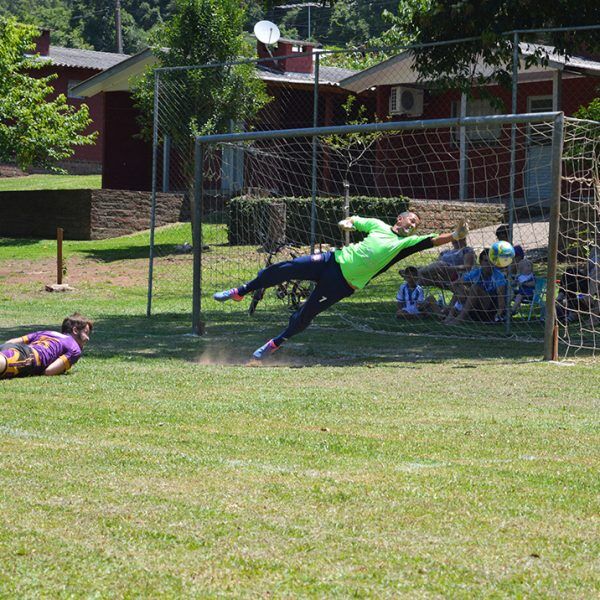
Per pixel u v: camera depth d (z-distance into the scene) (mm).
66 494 9555
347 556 7832
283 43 65000
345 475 10398
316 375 18281
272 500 9398
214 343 23609
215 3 49438
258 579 7340
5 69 60312
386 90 53750
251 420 13547
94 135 63875
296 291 32938
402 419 13734
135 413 14008
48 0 184375
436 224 41531
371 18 122188
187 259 46562
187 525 8602
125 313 31828
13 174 88500
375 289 35844
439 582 7285
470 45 30188
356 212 42531
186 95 48156
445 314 28484
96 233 56375
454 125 21750
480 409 14680
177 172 63531
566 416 14117
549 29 25875
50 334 18266
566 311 24016
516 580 7336
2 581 7305
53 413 13977
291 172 50844
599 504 9383
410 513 9000
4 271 46219
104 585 7230
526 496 9617
